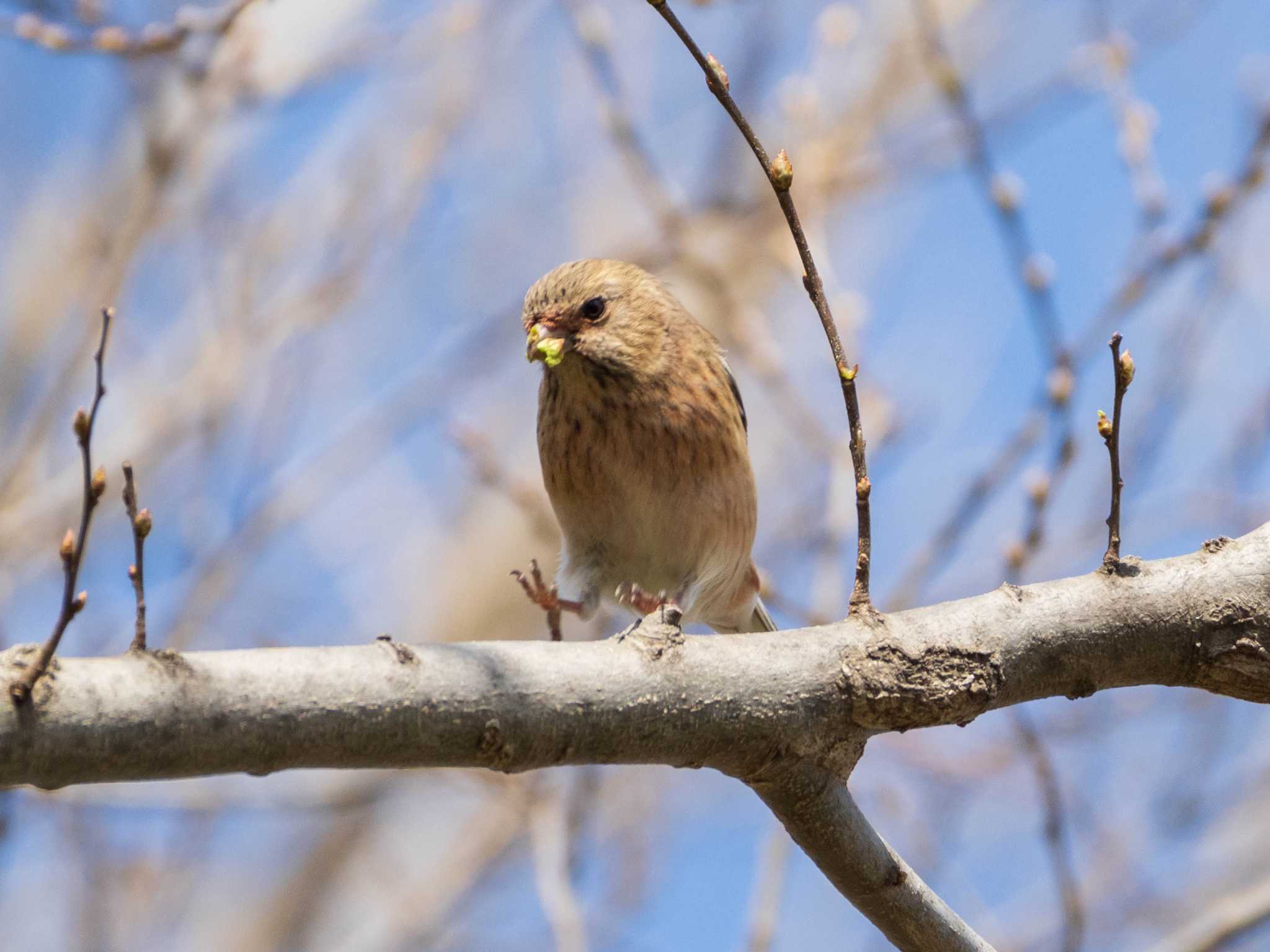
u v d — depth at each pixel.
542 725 4.82
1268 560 5.48
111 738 4.19
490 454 11.77
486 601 14.17
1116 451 5.45
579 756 4.93
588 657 5.00
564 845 9.27
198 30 9.07
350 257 12.59
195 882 13.18
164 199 11.24
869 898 5.52
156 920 12.79
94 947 11.79
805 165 13.16
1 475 12.16
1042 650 5.36
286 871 13.84
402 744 4.61
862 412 10.98
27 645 4.25
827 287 11.21
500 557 14.32
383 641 4.73
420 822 13.87
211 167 12.37
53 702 4.14
